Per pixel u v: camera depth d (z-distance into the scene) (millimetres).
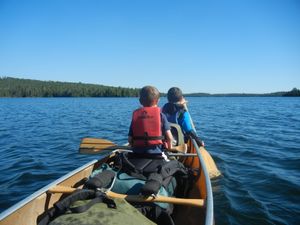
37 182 6367
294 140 11508
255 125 17062
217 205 5078
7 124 17594
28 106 42469
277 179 6305
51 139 11883
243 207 4996
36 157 8594
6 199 5449
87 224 2379
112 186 3242
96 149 4945
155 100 3836
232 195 5484
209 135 12828
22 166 7605
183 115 5863
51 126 16547
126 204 2766
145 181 3301
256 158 8328
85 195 2807
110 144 5016
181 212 3668
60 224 2412
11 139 11914
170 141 3912
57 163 7898
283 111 31516
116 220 2447
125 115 25266
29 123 18234
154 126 3633
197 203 2996
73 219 2449
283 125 17062
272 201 5203
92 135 12984
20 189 5953
